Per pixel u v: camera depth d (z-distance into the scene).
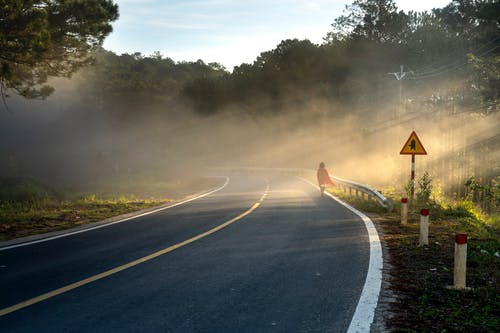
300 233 10.75
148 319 4.84
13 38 15.58
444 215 15.41
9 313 5.04
